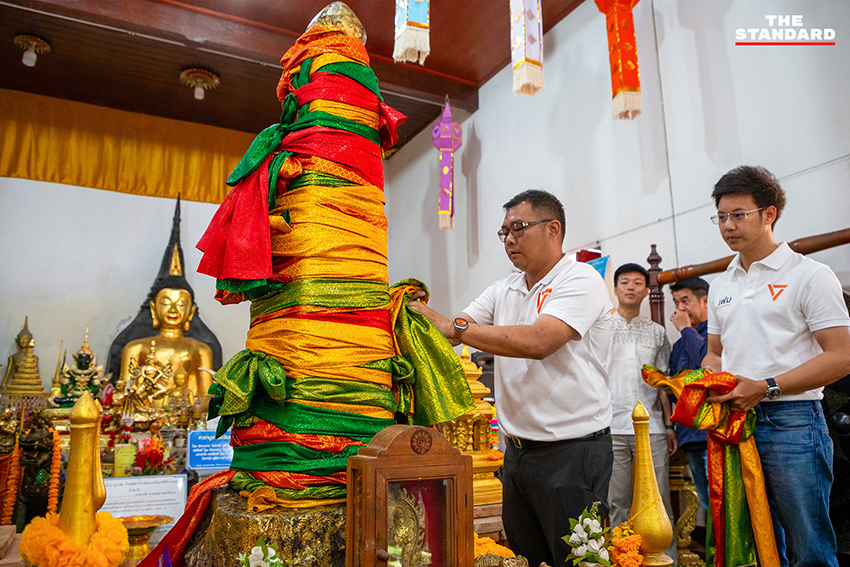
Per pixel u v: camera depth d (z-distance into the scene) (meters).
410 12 3.33
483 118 6.16
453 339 1.60
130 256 7.08
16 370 6.11
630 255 4.16
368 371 1.28
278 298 1.29
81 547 1.02
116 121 7.16
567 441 1.75
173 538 1.34
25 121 6.76
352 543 0.98
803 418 1.83
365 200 1.34
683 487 3.12
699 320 3.30
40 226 6.74
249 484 1.22
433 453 1.00
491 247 5.81
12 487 3.33
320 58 1.38
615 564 1.29
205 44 5.21
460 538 0.99
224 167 7.58
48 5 4.65
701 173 3.70
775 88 3.32
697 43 3.83
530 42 3.69
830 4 3.10
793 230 3.15
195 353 6.64
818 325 1.83
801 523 1.78
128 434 3.83
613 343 3.25
